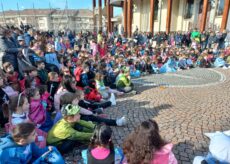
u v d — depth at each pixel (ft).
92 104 17.04
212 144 7.95
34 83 17.20
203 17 54.08
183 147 11.87
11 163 8.32
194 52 43.32
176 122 14.99
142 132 6.97
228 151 7.48
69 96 12.85
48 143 11.08
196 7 63.77
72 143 11.34
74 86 16.51
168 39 53.78
